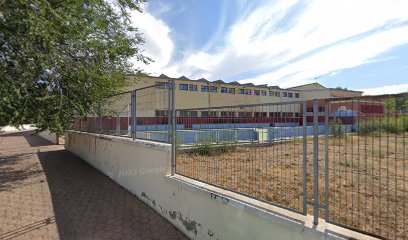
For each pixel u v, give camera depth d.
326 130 2.09
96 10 7.00
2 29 5.08
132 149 5.52
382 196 4.12
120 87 9.60
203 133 4.23
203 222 3.18
